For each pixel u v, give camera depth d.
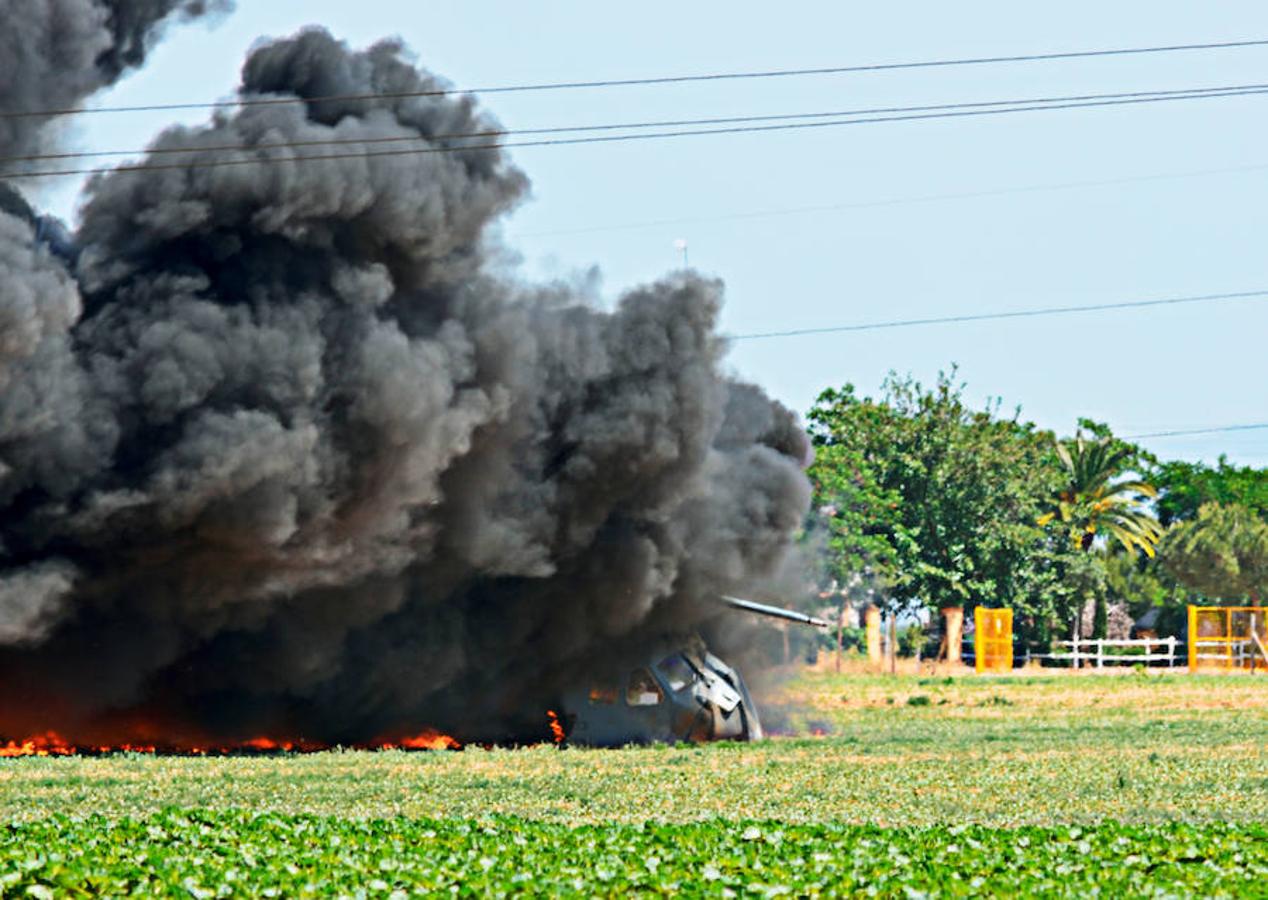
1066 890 66.06
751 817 94.31
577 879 67.44
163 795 101.62
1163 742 149.62
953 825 87.56
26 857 70.00
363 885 66.31
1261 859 74.62
